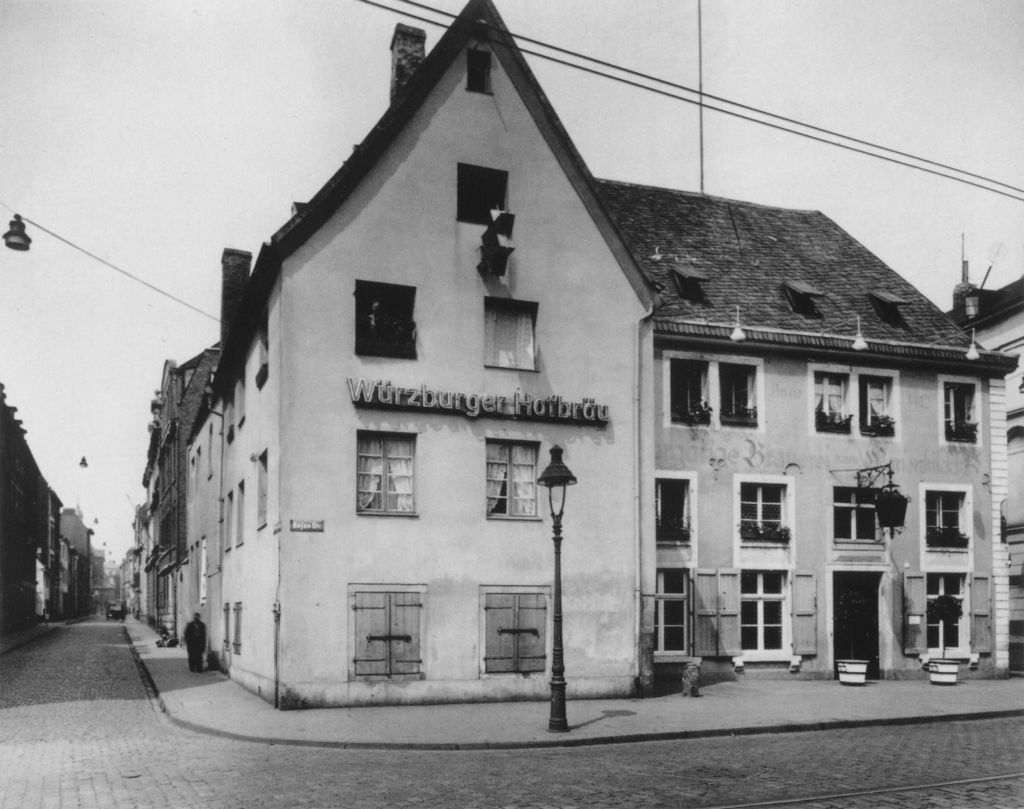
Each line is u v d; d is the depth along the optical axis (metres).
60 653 35.66
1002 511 25.55
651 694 20.09
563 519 19.84
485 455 19.41
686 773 11.84
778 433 23.69
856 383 24.58
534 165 20.53
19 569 59.66
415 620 18.41
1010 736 15.30
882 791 10.67
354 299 18.67
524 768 12.22
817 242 28.17
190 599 37.56
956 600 24.38
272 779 11.34
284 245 18.28
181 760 12.72
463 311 19.55
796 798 10.27
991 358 25.73
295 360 18.14
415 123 19.58
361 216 18.94
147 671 26.41
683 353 23.02
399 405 18.66
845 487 24.23
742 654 22.78
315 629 17.72
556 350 20.27
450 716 16.70
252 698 19.34
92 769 11.98
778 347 23.67
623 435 20.66
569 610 19.67
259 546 20.14
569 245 20.67
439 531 18.78
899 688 21.77
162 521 57.66
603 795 10.44
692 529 22.62
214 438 29.66
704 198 28.03
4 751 13.48
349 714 16.86
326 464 18.12
